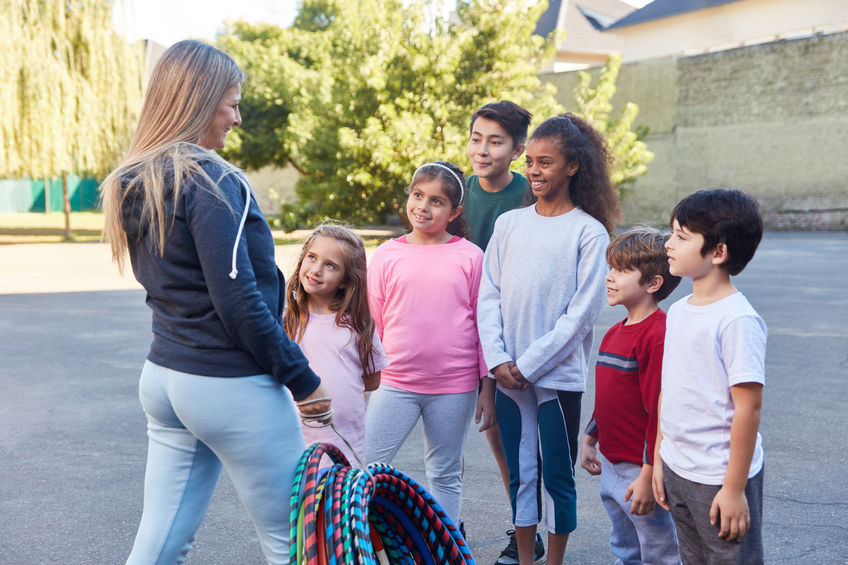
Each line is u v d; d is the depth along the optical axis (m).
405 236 3.07
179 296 1.88
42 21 18.38
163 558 2.01
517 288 2.84
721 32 32.16
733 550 2.03
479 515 3.44
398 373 2.92
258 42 28.53
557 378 2.77
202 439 1.96
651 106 27.19
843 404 5.08
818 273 12.64
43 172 18.66
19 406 5.21
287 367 1.91
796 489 3.63
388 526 2.15
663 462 2.19
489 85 17.56
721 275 2.07
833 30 28.56
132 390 5.64
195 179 1.84
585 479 3.89
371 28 18.08
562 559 2.81
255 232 1.94
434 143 17.33
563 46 37.06
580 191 2.83
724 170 25.70
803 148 23.92
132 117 19.78
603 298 2.75
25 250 18.11
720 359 2.02
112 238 1.96
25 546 3.10
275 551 2.04
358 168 17.88
